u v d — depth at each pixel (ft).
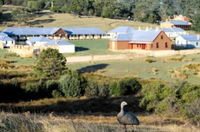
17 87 214.90
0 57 404.36
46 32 612.29
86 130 49.49
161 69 330.34
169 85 186.91
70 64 354.13
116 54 426.10
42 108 183.73
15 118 52.49
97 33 643.04
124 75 304.30
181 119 149.59
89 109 184.14
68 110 179.32
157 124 126.62
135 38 498.69
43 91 222.28
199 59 379.76
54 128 49.06
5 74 277.85
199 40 538.47
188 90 178.70
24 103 200.95
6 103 197.36
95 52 462.60
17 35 588.09
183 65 338.13
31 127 49.83
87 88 230.48
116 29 640.58
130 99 210.59
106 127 56.75
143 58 393.50
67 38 616.39
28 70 315.37
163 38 484.74
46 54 276.00
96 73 312.71
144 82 256.32
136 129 67.46
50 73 272.51
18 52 438.81
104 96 229.25
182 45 533.96
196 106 152.15
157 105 173.47
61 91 226.17
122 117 49.34
